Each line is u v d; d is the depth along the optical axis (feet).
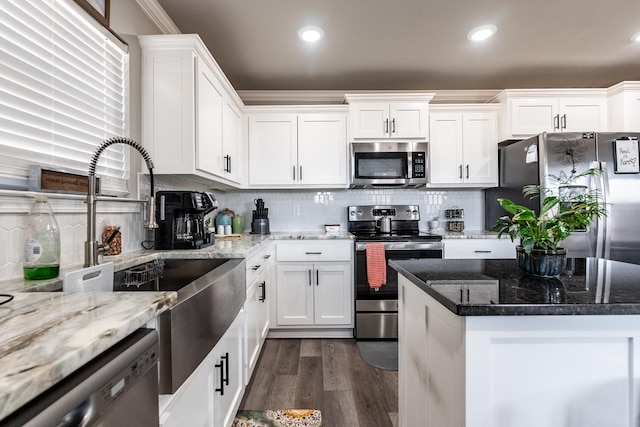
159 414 2.57
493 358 2.72
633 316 2.72
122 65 5.52
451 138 10.08
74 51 4.44
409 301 4.31
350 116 9.70
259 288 7.18
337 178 9.78
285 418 5.48
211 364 3.84
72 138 4.41
